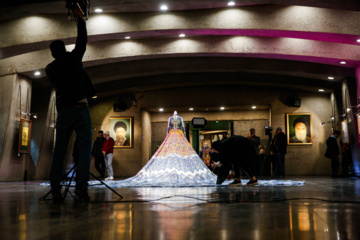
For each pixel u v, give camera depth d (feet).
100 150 40.86
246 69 44.09
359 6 25.16
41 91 44.65
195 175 26.55
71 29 30.99
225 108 55.01
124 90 52.06
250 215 6.92
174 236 4.81
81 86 11.36
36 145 43.29
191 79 49.98
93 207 8.69
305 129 51.55
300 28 29.58
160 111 57.52
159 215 6.99
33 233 5.09
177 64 44.47
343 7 25.52
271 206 8.61
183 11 31.04
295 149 51.42
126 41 38.06
